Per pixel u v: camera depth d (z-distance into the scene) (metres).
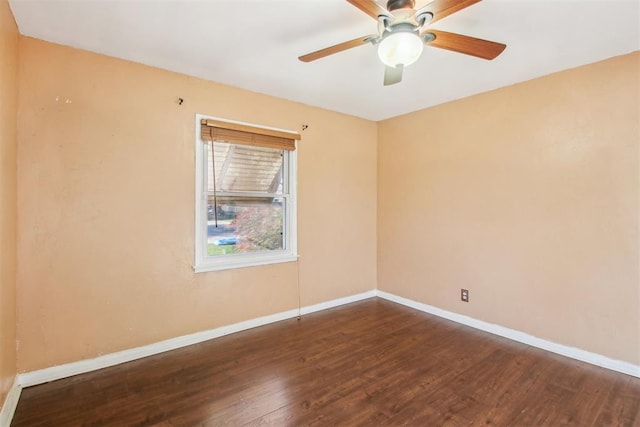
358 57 2.46
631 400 2.05
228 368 2.43
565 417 1.89
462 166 3.36
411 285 3.88
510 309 2.99
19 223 2.14
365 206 4.19
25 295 2.17
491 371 2.40
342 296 3.98
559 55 2.40
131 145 2.55
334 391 2.14
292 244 3.53
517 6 1.82
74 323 2.35
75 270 2.35
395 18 1.62
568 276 2.65
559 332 2.69
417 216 3.81
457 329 3.20
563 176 2.67
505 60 2.49
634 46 2.26
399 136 4.02
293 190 3.52
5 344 1.84
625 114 2.37
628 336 2.37
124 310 2.54
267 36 2.17
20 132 2.14
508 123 3.00
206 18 1.96
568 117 2.64
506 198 3.02
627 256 2.37
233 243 3.17
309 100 3.46
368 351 2.72
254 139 3.18
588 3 1.79
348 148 3.99
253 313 3.24
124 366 2.46
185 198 2.82
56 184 2.27
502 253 3.05
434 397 2.08
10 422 1.82
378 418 1.88
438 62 2.53
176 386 2.19
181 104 2.78
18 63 2.10
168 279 2.74
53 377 2.26
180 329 2.80
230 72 2.75
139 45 2.30
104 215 2.45
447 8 1.53
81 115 2.35
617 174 2.41
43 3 1.81
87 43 2.27
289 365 2.48
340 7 1.85
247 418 1.87
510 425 1.82
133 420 1.85
